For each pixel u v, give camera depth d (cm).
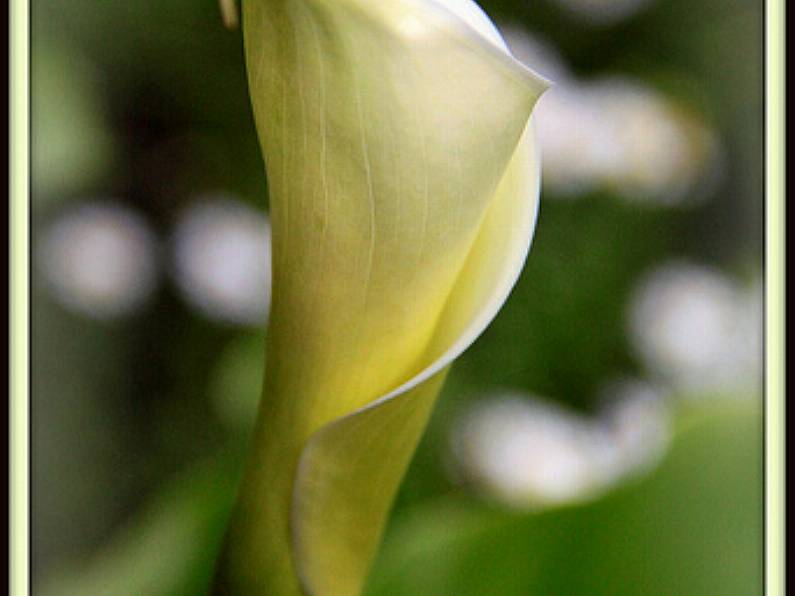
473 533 69
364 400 54
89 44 116
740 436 68
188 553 73
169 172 124
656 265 126
